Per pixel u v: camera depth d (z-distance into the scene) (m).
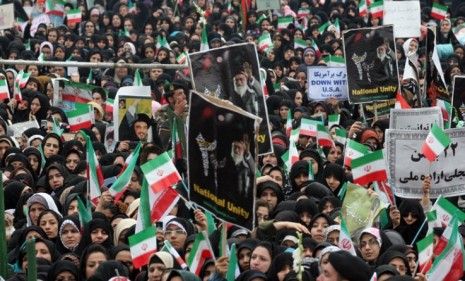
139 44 40.97
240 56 22.62
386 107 30.33
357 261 14.25
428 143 22.45
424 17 45.88
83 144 27.11
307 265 18.70
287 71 38.16
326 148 28.16
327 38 41.34
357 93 29.19
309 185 23.38
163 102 29.58
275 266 18.62
